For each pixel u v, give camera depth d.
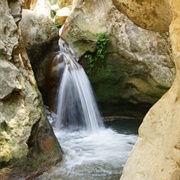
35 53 5.16
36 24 5.27
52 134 3.63
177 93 1.31
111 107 6.26
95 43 5.75
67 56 5.76
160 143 1.33
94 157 3.87
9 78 3.11
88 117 5.61
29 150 3.10
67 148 4.29
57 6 9.78
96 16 6.00
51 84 5.46
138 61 5.55
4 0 3.35
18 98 3.21
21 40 3.70
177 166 1.17
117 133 5.29
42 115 3.52
